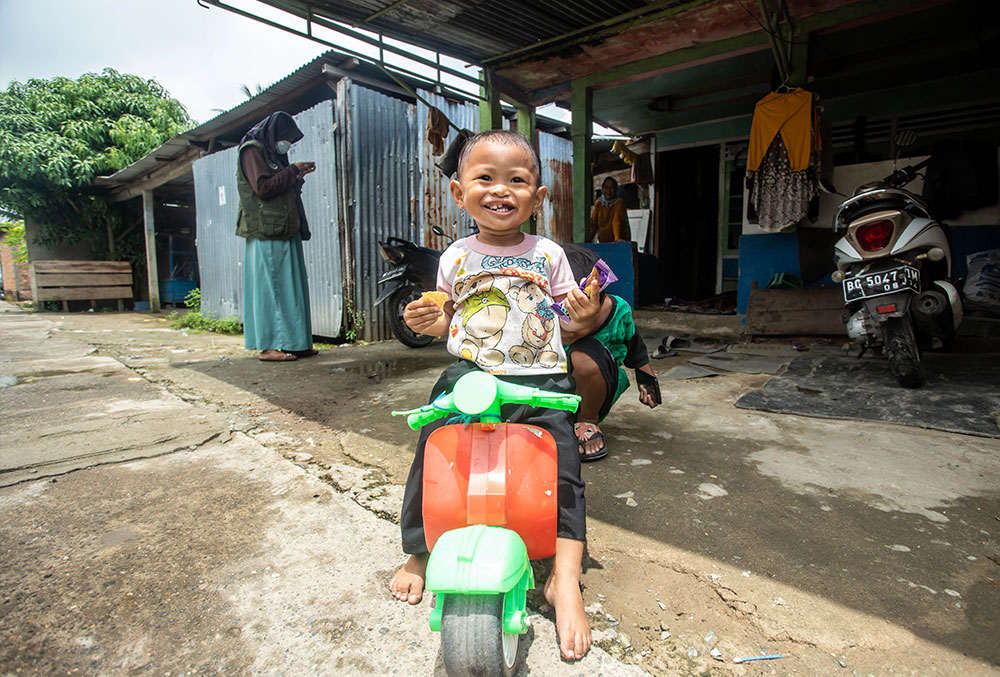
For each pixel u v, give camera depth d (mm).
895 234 3438
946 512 2080
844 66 6680
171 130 14438
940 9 5371
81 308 13797
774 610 1569
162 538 2014
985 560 1778
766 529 1993
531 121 7434
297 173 5305
